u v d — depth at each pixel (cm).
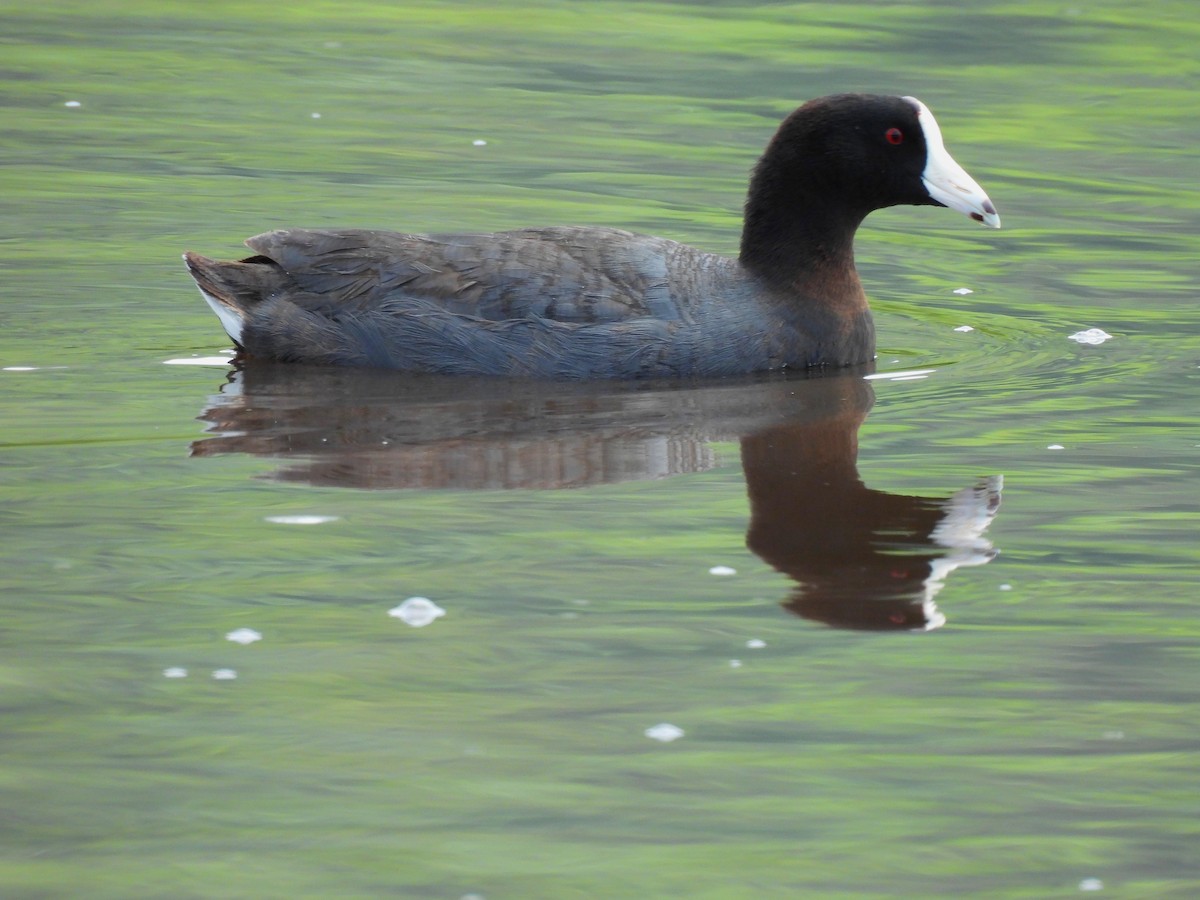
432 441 1277
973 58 2806
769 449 1271
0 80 2605
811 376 1485
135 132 2345
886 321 1686
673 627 969
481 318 1454
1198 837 765
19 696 874
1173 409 1390
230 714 862
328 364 1488
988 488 1195
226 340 1558
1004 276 1853
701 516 1132
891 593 1017
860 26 3034
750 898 713
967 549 1085
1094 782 812
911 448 1282
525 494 1173
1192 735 857
